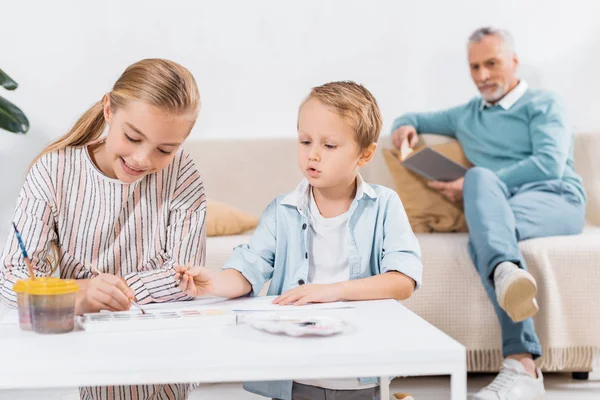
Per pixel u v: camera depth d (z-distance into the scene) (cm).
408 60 331
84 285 133
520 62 333
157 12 323
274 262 151
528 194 269
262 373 91
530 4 332
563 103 294
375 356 93
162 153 130
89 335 105
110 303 120
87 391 150
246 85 329
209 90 328
